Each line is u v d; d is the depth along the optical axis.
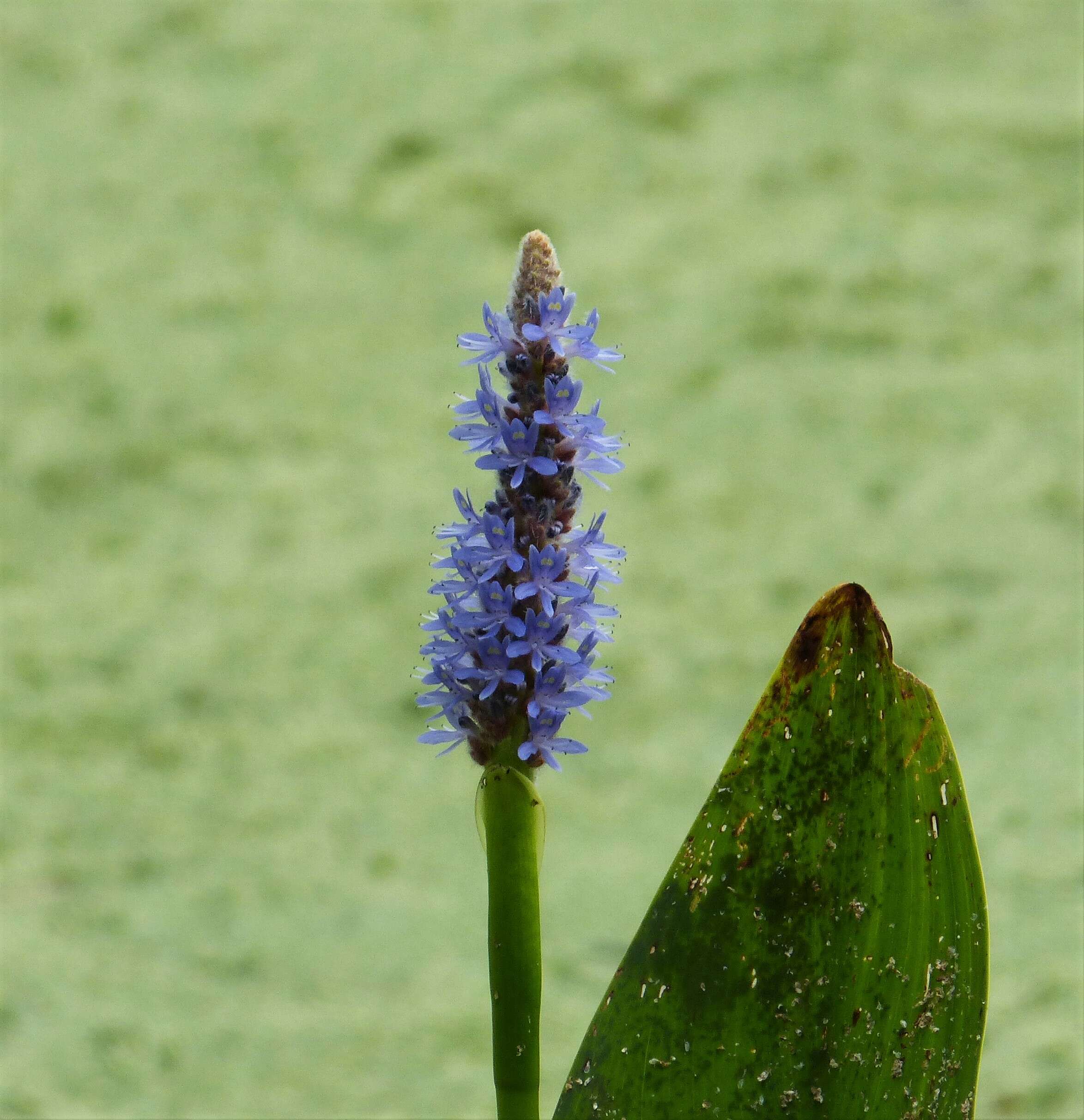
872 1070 1.49
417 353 4.69
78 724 3.35
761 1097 1.49
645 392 4.55
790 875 1.49
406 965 2.59
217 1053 2.38
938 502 4.08
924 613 3.64
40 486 4.27
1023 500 4.06
